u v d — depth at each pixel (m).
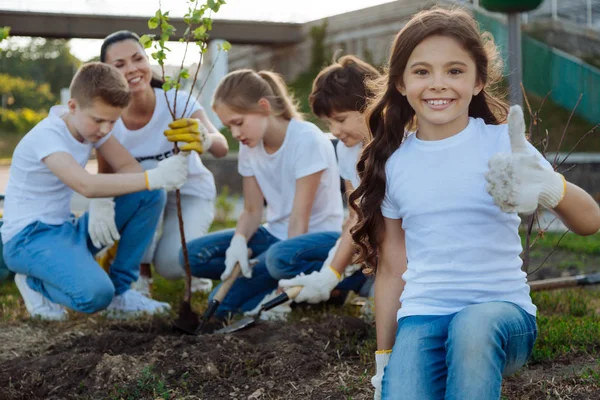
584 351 3.29
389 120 2.54
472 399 2.10
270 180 4.37
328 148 4.29
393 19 18.52
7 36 3.91
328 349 3.45
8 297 4.88
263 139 4.28
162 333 4.04
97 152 4.55
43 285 4.20
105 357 3.27
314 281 3.73
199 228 4.97
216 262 4.46
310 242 4.04
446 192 2.37
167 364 3.28
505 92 2.95
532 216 3.62
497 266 2.35
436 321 2.33
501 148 2.38
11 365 3.39
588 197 2.25
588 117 15.21
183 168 3.92
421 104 2.40
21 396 3.15
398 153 2.52
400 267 2.61
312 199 4.21
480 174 2.36
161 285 5.31
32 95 29.69
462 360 2.14
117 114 3.99
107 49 4.56
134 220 4.35
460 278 2.34
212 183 5.13
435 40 2.35
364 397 2.94
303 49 20.72
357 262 2.78
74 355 3.34
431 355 2.29
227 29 19.11
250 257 4.35
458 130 2.44
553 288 4.36
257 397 3.02
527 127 10.01
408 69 2.41
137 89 4.59
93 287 3.96
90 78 3.91
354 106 3.69
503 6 5.03
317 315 4.03
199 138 3.92
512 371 2.41
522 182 2.14
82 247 4.14
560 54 15.87
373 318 3.88
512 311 2.27
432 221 2.39
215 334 3.67
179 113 4.81
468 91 2.38
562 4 17.34
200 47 3.81
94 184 3.92
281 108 4.21
